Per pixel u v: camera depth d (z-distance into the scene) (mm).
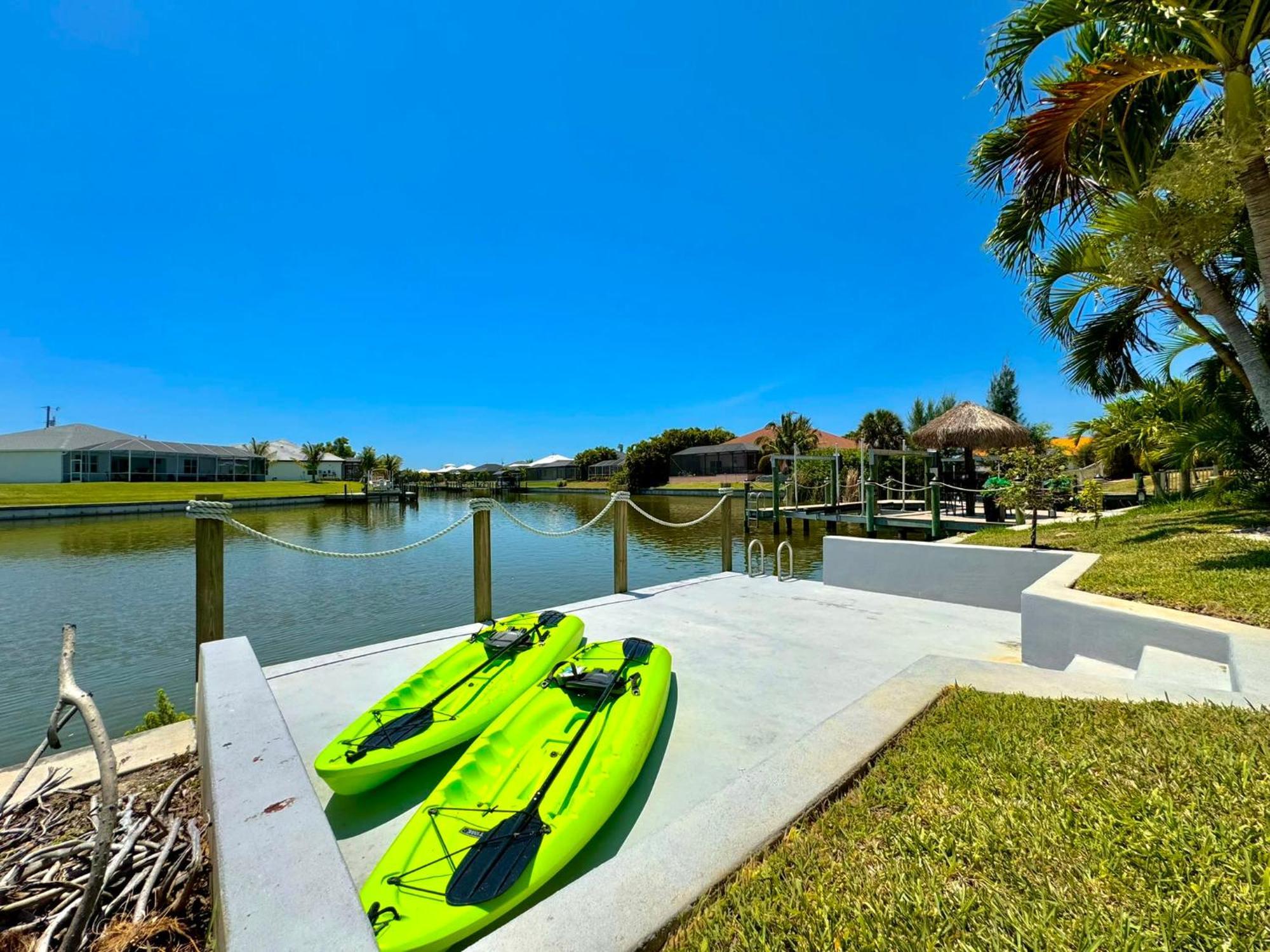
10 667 7973
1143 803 1699
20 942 2090
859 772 2035
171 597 12148
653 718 3078
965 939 1237
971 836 1594
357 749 2795
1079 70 5332
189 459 49188
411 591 12539
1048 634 4258
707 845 1572
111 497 33969
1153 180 4965
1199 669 3148
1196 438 8148
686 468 54938
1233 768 1859
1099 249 6023
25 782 3238
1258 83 4879
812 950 1228
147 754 3566
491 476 73562
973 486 15703
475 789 2402
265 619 10328
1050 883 1396
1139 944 1188
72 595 12344
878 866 1490
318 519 31797
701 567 15031
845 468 23562
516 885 1902
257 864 1295
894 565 7164
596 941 1232
